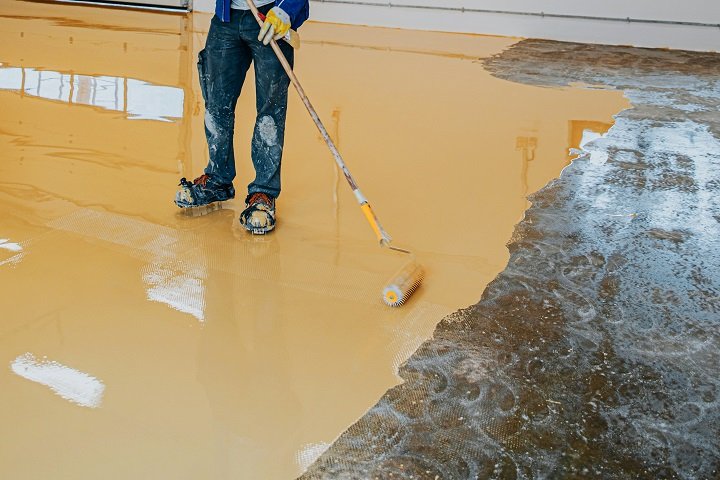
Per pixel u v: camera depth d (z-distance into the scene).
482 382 1.93
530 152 3.89
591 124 4.46
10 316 2.13
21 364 1.92
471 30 7.82
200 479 1.56
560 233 2.87
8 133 3.80
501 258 2.64
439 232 2.85
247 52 2.74
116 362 1.96
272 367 1.97
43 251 2.53
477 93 5.14
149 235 2.71
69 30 6.63
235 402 1.82
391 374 1.96
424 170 3.55
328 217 2.96
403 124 4.31
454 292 2.39
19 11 7.52
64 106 4.34
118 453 1.63
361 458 1.64
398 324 2.20
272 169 2.79
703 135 4.32
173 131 4.01
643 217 3.06
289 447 1.67
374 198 3.17
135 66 5.38
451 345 2.10
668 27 7.29
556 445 1.71
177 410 1.78
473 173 3.53
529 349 2.09
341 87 5.12
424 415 1.80
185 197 2.88
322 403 1.83
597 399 1.88
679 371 2.02
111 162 3.46
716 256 2.72
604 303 2.35
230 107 2.80
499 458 1.66
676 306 2.36
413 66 5.98
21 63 5.25
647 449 1.71
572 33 7.57
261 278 2.44
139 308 2.22
